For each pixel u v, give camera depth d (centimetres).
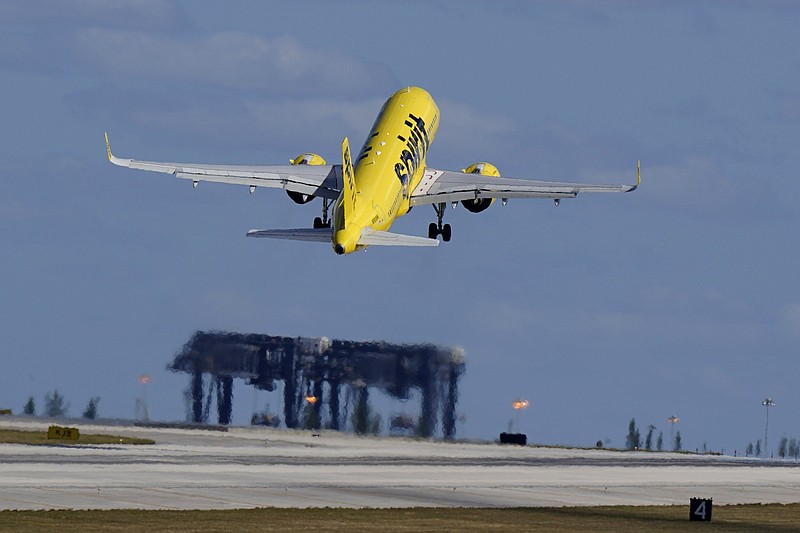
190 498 16850
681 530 15588
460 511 16612
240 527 14275
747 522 16650
